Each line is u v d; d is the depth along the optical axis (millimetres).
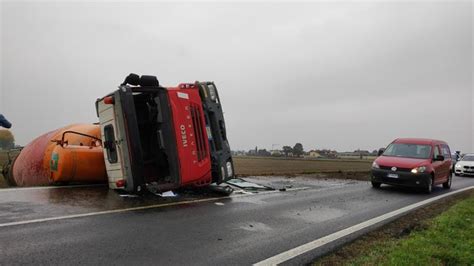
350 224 7391
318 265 4914
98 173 10367
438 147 15406
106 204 7871
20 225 5820
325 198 10883
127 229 6027
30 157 11445
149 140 10328
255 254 5188
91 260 4539
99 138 11305
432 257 5305
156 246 5246
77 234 5559
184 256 4910
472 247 5898
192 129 9680
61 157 9797
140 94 9812
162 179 9992
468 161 26766
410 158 14359
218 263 4734
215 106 10617
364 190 13523
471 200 11297
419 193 13547
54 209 7062
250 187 12188
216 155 10391
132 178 8594
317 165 40438
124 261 4570
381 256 5227
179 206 8203
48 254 4645
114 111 9008
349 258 5289
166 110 9344
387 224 7574
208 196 9922
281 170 27297
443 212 9250
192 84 10031
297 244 5781
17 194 8547
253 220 7277
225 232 6242
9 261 4336
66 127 12086
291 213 8203
